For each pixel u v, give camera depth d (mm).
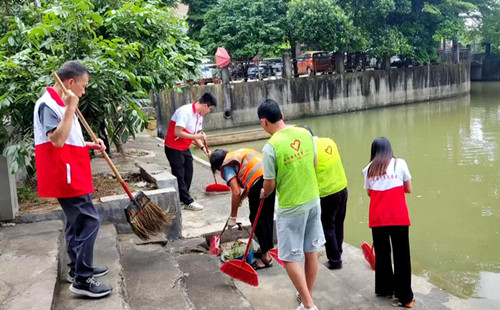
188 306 3143
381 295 4289
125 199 4574
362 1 21094
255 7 19750
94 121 5172
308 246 3412
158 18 6289
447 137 14352
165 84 6641
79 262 2930
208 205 6109
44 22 4898
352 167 11117
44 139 2836
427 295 4586
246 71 20281
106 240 4008
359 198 8617
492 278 5352
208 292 3691
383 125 17531
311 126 18344
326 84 20906
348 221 7457
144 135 12477
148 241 4324
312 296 3785
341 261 4930
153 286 3410
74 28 4930
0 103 4355
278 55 21203
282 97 19938
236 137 14641
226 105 18562
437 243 6469
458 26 23484
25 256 3387
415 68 23531
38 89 4500
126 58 5805
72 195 2912
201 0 23297
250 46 19641
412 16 22859
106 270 3301
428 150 12562
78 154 2955
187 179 6051
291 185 3207
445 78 24938
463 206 7941
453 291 5043
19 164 4125
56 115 2799
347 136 15648
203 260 4352
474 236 6656
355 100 21828
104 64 4824
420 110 21109
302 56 22219
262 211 4129
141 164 6488
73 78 2838
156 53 5934
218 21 20578
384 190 3996
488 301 4781
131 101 5082
